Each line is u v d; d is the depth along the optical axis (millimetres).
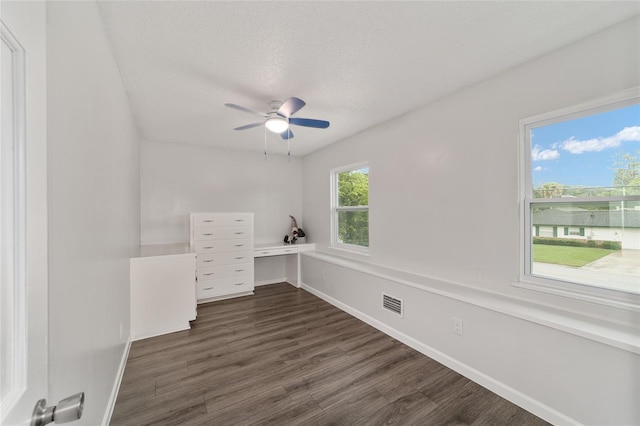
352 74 2166
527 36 1707
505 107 2123
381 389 1964
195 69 2072
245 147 4547
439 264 2658
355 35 1689
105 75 1592
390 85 2354
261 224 4973
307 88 2402
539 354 1688
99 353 1427
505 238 2129
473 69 2094
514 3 1434
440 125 2629
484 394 1899
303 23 1579
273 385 2010
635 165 1584
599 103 1669
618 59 1593
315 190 4887
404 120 3027
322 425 1636
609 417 1424
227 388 1976
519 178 2041
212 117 3094
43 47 604
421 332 2480
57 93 913
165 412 1734
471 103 2357
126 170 2434
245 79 2232
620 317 1599
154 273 2891
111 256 1734
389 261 3270
